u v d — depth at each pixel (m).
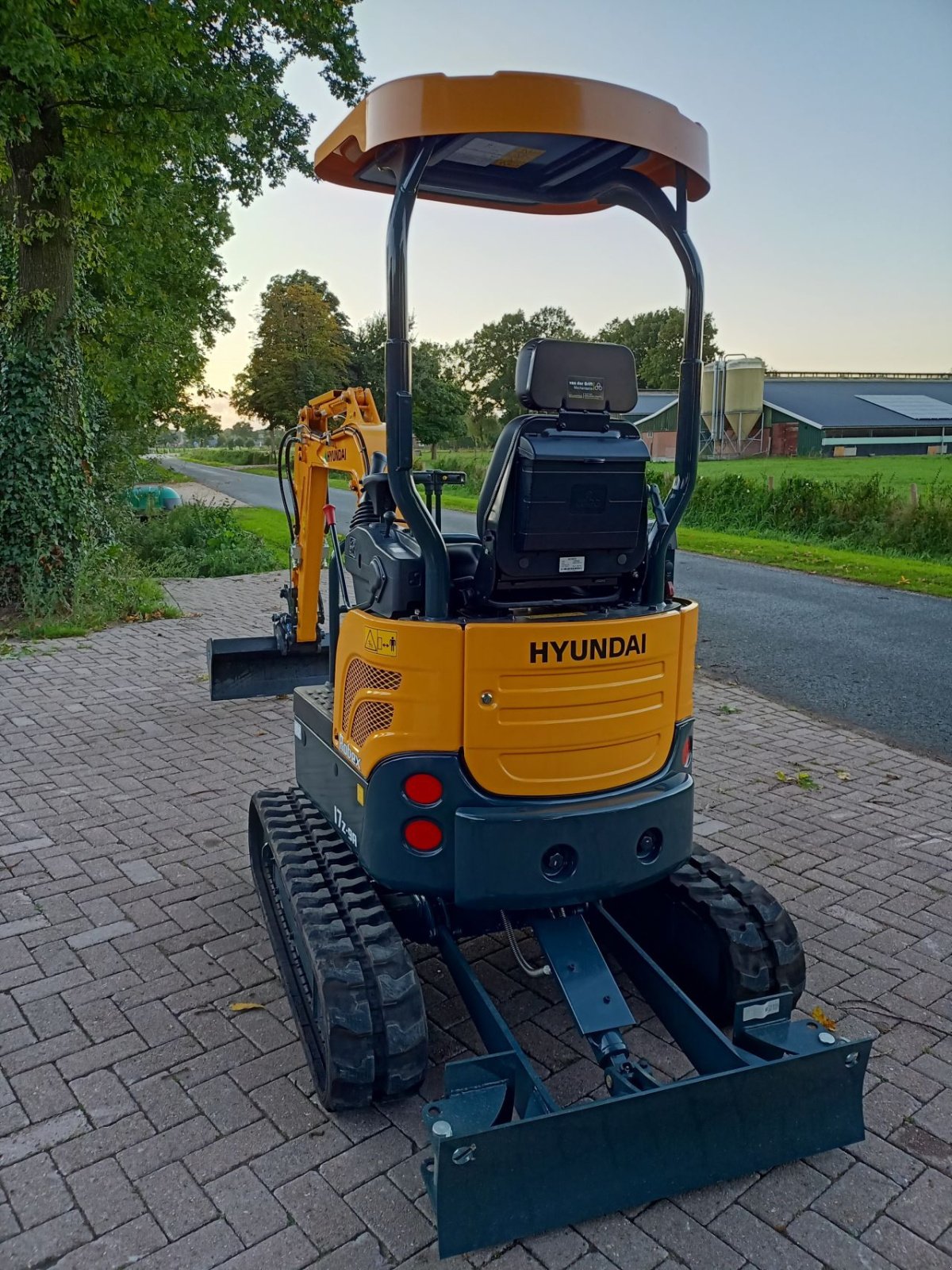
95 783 6.79
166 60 10.94
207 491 36.28
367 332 53.56
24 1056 3.88
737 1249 3.01
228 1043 3.98
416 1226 3.07
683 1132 3.05
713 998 3.97
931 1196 3.23
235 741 7.70
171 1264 2.92
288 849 4.25
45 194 11.45
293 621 8.23
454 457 42.09
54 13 10.11
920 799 6.66
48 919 4.95
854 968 4.56
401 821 3.43
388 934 3.62
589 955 3.58
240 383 51.91
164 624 12.05
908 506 19.66
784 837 6.02
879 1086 3.77
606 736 3.49
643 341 106.81
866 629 12.11
